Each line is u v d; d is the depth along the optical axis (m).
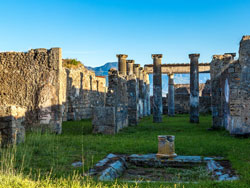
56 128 16.47
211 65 20.11
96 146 11.70
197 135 15.75
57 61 17.05
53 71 17.03
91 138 14.09
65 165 8.41
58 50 17.12
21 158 8.80
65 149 10.93
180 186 6.49
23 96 17.20
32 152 9.84
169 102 36.72
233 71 15.85
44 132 16.44
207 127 20.61
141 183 6.80
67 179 6.72
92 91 32.62
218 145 11.82
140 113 33.31
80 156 9.77
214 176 7.71
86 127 19.45
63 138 13.80
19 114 11.84
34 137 12.74
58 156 9.42
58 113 16.64
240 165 8.28
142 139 14.00
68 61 31.72
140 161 9.70
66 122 23.34
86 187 5.88
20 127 11.87
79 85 28.09
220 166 8.45
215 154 10.39
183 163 9.41
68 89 25.59
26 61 17.45
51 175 7.11
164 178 8.05
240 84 15.68
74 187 5.84
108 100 17.25
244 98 15.54
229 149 11.02
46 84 16.98
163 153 9.89
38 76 17.19
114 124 16.39
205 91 45.41
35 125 16.70
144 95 37.28
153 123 24.73
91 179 6.64
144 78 39.59
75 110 26.64
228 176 7.40
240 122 15.40
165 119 30.16
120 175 8.27
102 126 16.41
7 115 11.24
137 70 33.34
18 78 17.41
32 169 7.71
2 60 17.73
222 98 18.94
